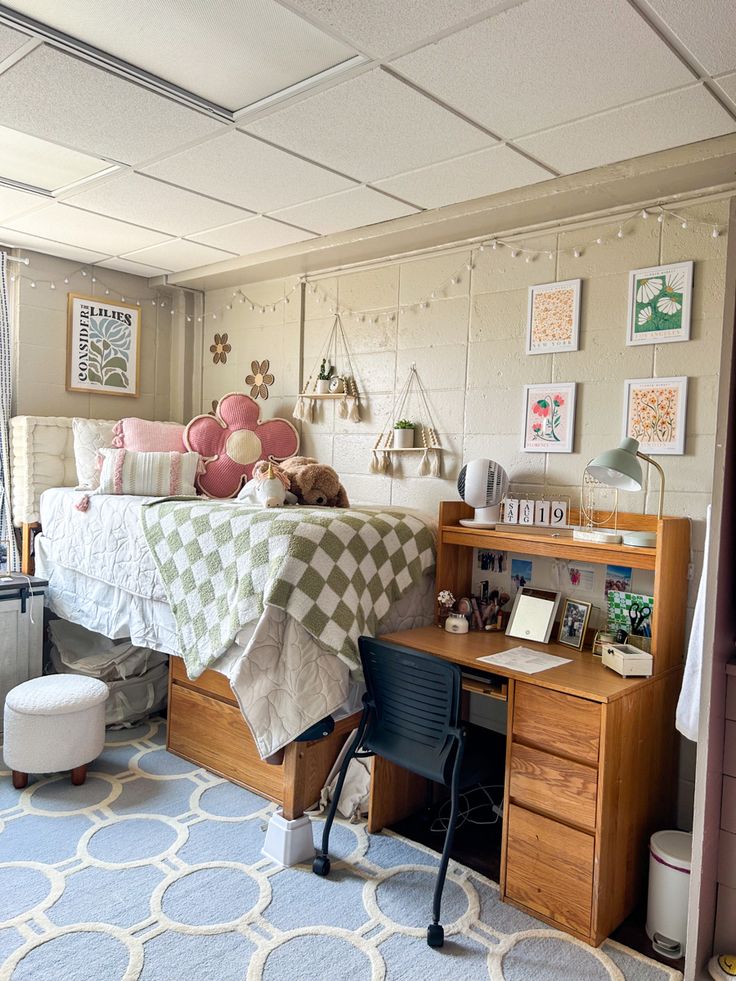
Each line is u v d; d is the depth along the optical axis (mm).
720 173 2377
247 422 3785
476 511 2871
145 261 4027
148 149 2502
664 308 2562
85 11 1735
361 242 3301
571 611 2625
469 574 3037
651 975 1910
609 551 2385
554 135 2268
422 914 2125
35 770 2723
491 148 2379
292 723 2359
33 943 1921
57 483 3934
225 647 2537
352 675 2553
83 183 2848
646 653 2248
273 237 3457
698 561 2469
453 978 1863
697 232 2506
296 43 1838
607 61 1846
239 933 1997
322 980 1829
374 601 2629
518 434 2984
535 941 2029
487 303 3092
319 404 3809
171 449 3865
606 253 2730
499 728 3025
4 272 3811
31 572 3920
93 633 3873
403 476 3416
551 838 2104
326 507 3104
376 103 2109
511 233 3012
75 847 2402
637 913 2209
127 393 4414
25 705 2727
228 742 2930
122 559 3186
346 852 2451
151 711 3594
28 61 1950
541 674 2197
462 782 2164
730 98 2008
